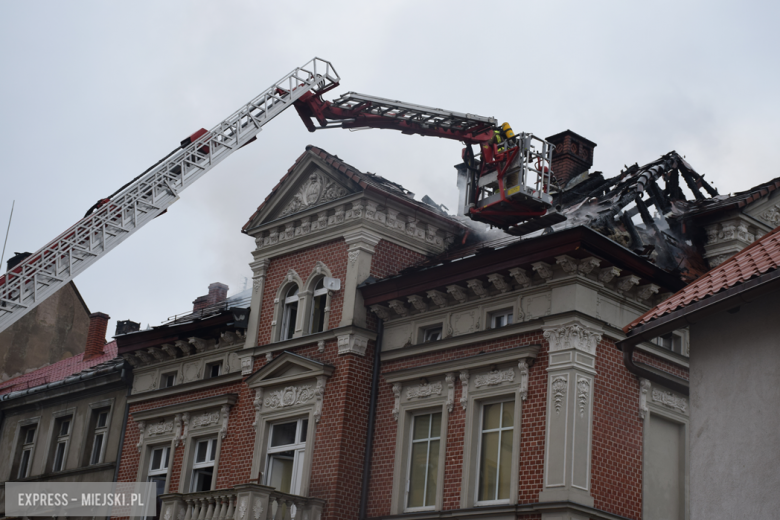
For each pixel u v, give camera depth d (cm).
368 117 2264
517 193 2033
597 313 2011
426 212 2519
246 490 2098
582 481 1875
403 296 2284
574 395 1919
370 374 2320
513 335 2069
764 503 1373
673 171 2556
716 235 2319
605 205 2270
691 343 1550
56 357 4194
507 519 1920
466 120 2222
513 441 1995
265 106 2228
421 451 2183
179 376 2847
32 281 1862
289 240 2588
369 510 2205
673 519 2009
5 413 3481
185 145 2153
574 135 2761
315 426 2294
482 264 2128
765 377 1432
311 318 2475
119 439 2945
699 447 1484
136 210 2020
